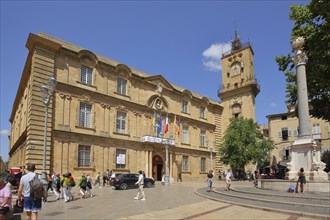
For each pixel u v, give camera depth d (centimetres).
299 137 1986
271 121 5538
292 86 2712
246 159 4303
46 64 2855
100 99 3325
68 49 3058
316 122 4788
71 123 3005
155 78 4050
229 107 5653
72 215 1202
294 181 1794
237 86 5631
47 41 2852
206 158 4853
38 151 2656
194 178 4516
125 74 3656
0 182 890
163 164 4022
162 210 1277
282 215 1102
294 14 2494
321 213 1072
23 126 3447
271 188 1939
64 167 2858
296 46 2119
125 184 2614
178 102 4462
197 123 4778
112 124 3412
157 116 4038
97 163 3180
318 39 2244
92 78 3297
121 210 1307
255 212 1178
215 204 1438
